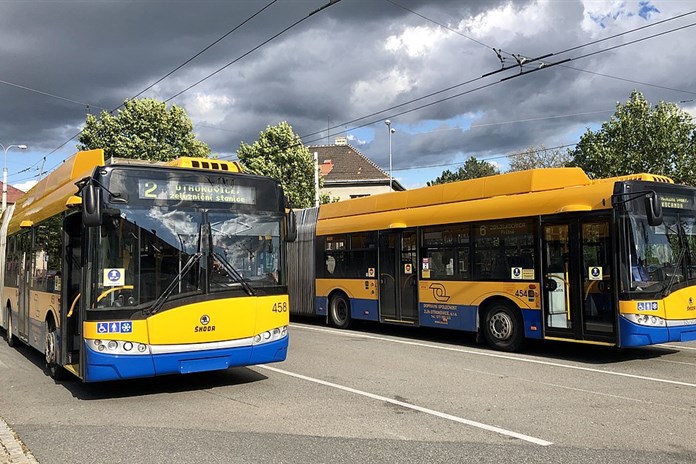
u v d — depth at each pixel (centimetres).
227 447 554
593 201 1014
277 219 828
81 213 767
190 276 741
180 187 761
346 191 5266
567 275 1051
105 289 702
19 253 1212
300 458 520
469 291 1228
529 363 1020
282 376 908
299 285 1764
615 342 969
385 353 1143
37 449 555
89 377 690
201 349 735
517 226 1142
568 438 574
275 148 3631
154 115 3297
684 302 1010
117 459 524
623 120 2911
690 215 1068
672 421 633
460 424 628
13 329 1257
